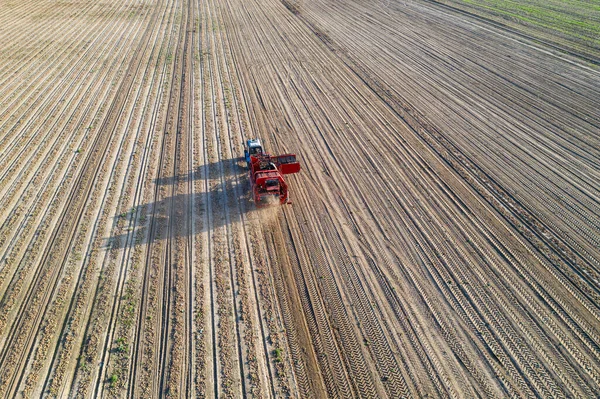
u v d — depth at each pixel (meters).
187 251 15.45
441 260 14.88
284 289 13.91
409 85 28.16
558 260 14.82
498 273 14.32
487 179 19.06
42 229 16.52
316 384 11.13
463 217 16.89
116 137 22.84
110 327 12.61
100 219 17.00
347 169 19.94
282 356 11.83
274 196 18.22
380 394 10.85
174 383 11.11
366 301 13.41
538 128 22.91
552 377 11.17
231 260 15.06
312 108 25.55
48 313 13.05
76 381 11.16
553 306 13.12
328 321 12.80
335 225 16.61
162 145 22.06
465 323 12.64
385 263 14.81
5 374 11.34
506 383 11.04
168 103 26.39
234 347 12.05
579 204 17.52
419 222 16.66
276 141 22.25
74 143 22.42
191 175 19.70
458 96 26.52
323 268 14.68
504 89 27.23
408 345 12.05
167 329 12.57
